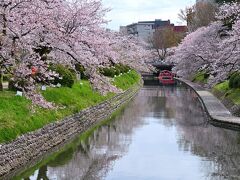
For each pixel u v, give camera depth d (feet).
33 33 51.65
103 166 51.52
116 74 154.20
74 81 91.15
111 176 47.26
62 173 47.55
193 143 66.49
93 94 95.45
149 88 198.18
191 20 244.83
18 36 47.01
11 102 54.34
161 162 53.98
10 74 49.73
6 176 42.75
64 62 65.00
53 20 55.06
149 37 383.04
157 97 151.23
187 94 162.81
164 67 292.81
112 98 111.14
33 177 45.32
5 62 47.01
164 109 114.42
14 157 44.96
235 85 105.40
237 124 76.74
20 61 47.44
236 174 48.24
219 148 62.49
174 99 143.23
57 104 68.33
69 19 58.95
